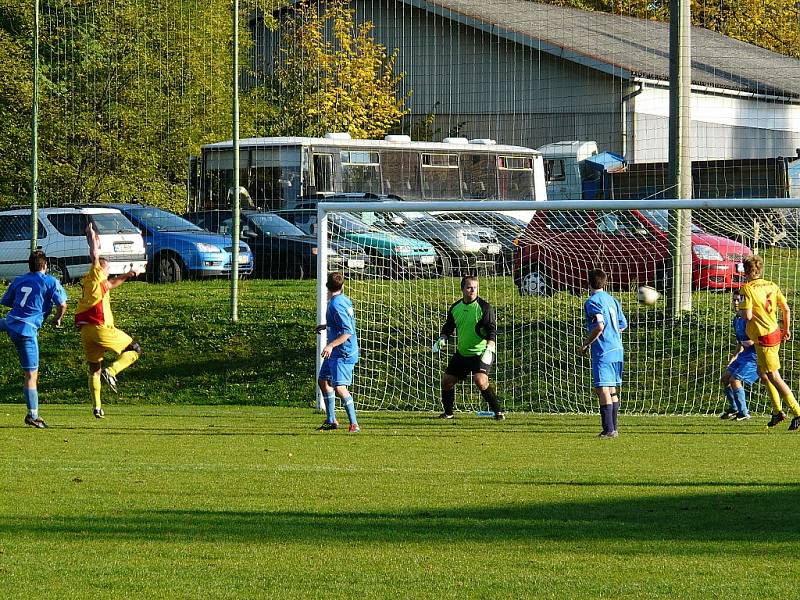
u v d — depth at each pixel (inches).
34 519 768.9
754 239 2053.4
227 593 589.9
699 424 1423.5
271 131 3390.7
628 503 823.7
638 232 1968.5
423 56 3590.1
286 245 2694.4
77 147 2738.7
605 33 3543.3
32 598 581.6
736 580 609.3
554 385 1726.1
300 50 3523.6
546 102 3289.9
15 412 1545.3
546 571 629.9
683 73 1908.2
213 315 2031.3
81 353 1910.7
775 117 3432.6
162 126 2807.6
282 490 881.5
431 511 796.0
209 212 2817.4
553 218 2046.0
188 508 807.7
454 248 2069.4
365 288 2036.2
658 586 598.5
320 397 1625.2
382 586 601.6
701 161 3009.4
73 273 2568.9
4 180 2751.0
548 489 884.6
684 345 1764.3
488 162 3398.1
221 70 2903.5
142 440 1213.7
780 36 4643.2
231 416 1513.3
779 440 1235.2
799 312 1830.7
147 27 2795.3
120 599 580.4
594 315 1267.2
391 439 1240.8
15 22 2773.1
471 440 1234.6
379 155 3240.7
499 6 3659.0
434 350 1496.1
